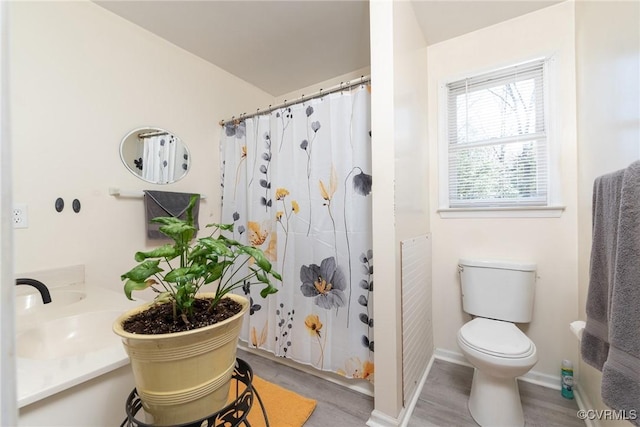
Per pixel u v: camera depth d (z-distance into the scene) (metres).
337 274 1.64
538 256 1.68
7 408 0.30
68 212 1.42
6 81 0.31
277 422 1.34
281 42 2.00
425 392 1.59
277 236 1.88
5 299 0.30
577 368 1.56
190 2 1.58
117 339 1.00
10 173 0.31
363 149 1.57
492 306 1.67
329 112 1.68
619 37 1.04
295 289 1.80
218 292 0.69
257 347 1.97
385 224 1.31
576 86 1.57
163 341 0.54
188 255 0.65
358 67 2.35
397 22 1.35
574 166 1.59
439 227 1.99
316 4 1.64
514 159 1.78
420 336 1.67
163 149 1.87
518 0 1.60
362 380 1.63
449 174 1.98
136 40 1.74
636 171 0.72
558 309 1.62
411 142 1.56
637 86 0.90
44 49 1.34
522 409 1.43
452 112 1.97
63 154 1.41
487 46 1.83
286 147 1.87
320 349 1.69
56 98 1.38
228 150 2.18
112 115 1.61
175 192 1.86
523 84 1.75
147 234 1.70
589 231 1.39
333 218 1.66
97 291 1.33
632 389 0.69
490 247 1.81
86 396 0.68
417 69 1.72
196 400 0.60
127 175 1.67
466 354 1.36
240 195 2.11
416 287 1.60
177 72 1.98
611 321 0.76
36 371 0.65
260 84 2.62
